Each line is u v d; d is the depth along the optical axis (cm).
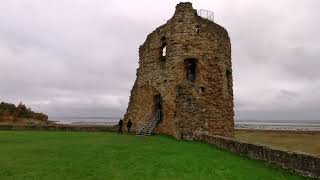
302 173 1312
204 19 2936
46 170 1259
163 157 1647
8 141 2075
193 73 2945
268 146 1570
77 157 1548
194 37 2852
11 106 6278
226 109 3025
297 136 6594
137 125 3114
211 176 1282
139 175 1251
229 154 1803
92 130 3231
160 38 3000
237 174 1326
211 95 2870
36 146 1855
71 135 2562
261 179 1257
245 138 5956
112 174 1245
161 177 1238
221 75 2984
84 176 1195
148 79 3083
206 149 1977
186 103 2667
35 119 6369
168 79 2831
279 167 1440
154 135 2730
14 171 1227
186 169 1389
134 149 1866
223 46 3073
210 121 2816
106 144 2023
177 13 2877
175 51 2820
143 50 3219
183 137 2572
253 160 1617
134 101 3247
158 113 2909
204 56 2869
